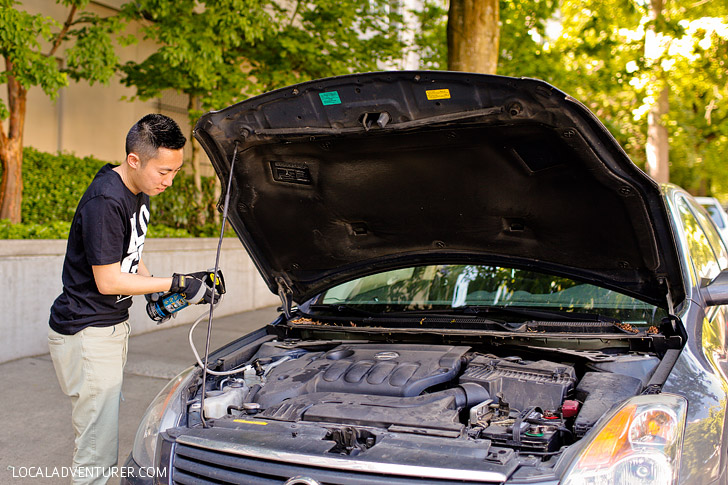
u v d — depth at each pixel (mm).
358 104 2637
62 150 10219
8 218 7746
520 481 1951
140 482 2486
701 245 3779
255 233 3422
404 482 2000
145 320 8141
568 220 2951
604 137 2430
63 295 3061
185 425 2654
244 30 8258
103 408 3068
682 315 2898
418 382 2693
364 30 10352
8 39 6590
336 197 3207
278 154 2975
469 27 7660
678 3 12039
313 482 2051
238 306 9930
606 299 3240
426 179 3018
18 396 5469
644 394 2336
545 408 2568
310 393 2775
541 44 10961
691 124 18406
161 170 2939
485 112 2488
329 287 3818
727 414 2387
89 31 7918
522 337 3025
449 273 3691
